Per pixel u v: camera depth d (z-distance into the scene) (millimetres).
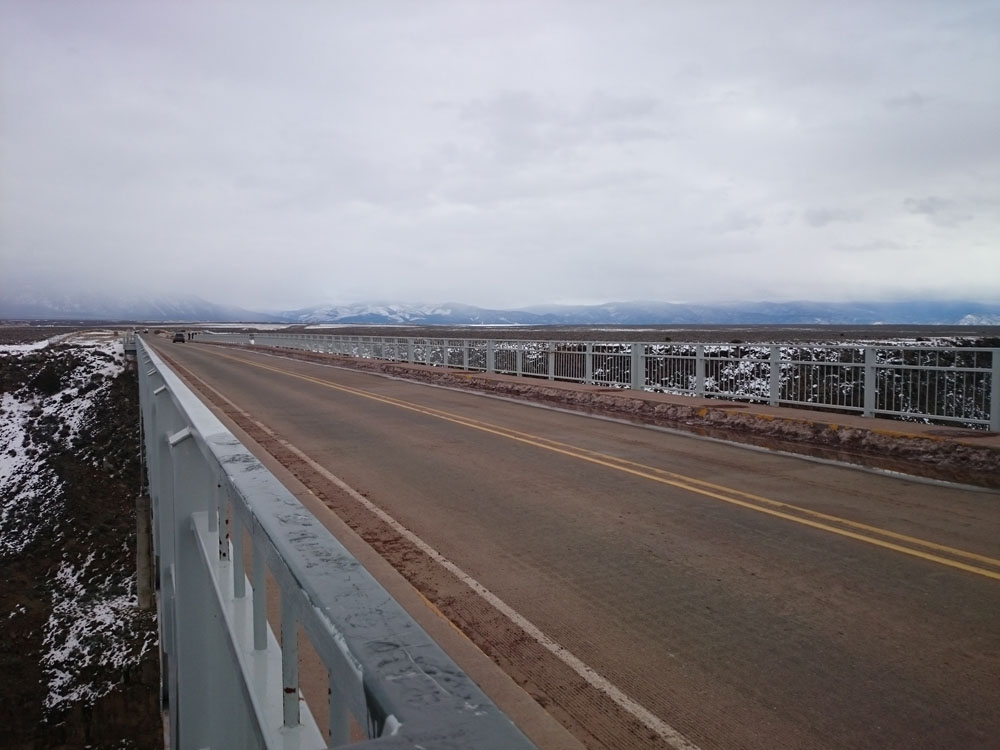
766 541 7156
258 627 2492
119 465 40812
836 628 5082
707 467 10977
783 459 11648
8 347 86500
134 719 17781
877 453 12148
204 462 4348
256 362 45719
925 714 3928
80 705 18375
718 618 5258
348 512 8281
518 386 22688
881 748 3604
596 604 5531
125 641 21391
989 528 7664
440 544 7059
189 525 4312
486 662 4570
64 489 37438
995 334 106188
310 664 4496
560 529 7574
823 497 9055
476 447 12797
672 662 4566
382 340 41625
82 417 50656
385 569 6316
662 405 17125
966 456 10953
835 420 13758
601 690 4211
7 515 36281
